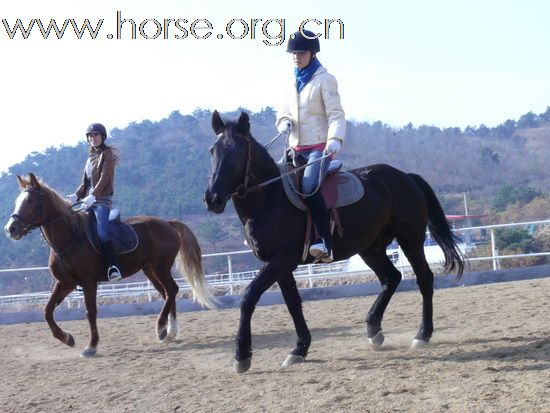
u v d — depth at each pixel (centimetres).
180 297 2231
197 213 6397
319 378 671
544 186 7488
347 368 705
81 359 956
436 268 2181
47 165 7956
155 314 1520
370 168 819
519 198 5662
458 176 8112
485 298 1208
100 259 994
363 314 1179
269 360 826
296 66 768
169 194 6706
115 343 1093
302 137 761
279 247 717
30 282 4853
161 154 7856
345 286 1517
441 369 660
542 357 668
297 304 770
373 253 830
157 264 1071
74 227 974
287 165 750
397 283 830
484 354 711
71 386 768
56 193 970
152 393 695
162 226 1082
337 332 1000
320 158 726
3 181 7625
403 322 1020
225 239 5528
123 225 1038
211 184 681
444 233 857
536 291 1234
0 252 5319
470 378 619
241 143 699
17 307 2436
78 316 1527
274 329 1101
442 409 544
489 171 8294
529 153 9150
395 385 618
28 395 741
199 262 1127
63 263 977
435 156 8525
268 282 714
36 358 1003
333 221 745
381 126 9588
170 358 909
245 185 701
